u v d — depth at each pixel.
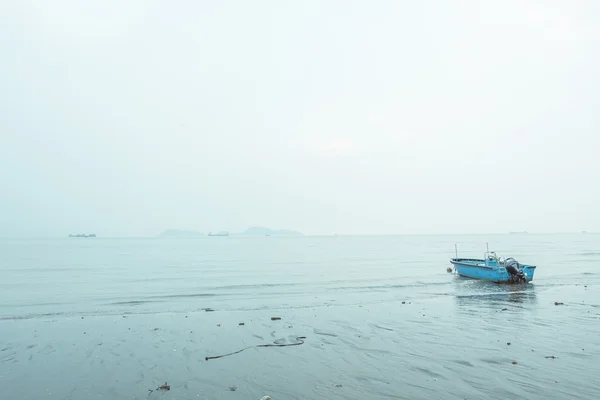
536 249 98.88
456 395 9.80
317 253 92.12
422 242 184.75
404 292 28.09
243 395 10.02
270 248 127.25
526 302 23.20
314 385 10.59
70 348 14.41
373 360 12.67
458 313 20.09
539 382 10.56
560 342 14.41
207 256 82.25
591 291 27.33
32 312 21.59
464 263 36.22
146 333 16.53
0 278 39.81
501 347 13.89
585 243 143.38
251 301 24.80
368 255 81.38
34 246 151.62
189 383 10.88
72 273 45.06
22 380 11.28
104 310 22.09
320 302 24.20
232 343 14.88
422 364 12.20
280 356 13.20
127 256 82.94
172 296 27.16
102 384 10.92
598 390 10.02
